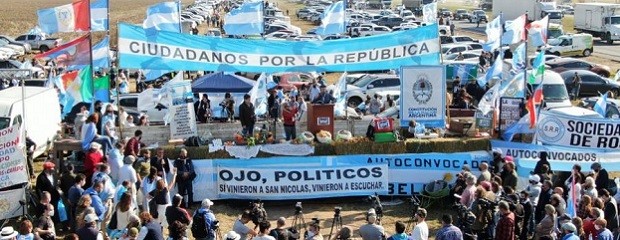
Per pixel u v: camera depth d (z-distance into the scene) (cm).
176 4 2477
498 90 1995
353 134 1948
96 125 1755
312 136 1858
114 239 1360
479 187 1397
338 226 1608
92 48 1986
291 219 1700
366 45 1958
